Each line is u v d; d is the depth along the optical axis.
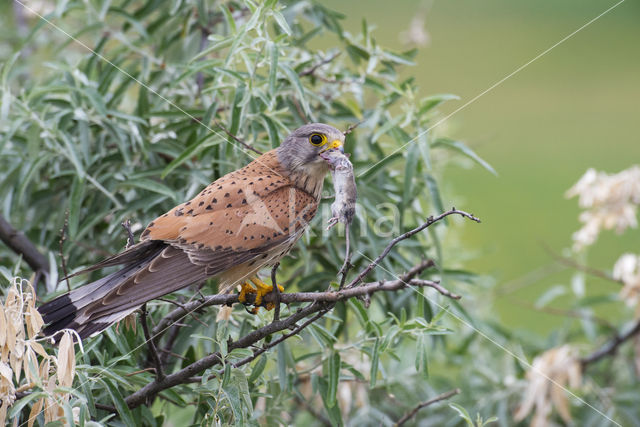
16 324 4.06
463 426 8.09
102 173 6.50
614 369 9.01
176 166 5.91
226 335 4.56
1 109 6.02
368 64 6.61
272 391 5.76
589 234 8.83
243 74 5.80
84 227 5.97
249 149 5.57
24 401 3.90
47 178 6.83
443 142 6.27
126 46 7.14
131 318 4.77
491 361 8.62
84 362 4.81
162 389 4.71
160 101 6.71
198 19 7.14
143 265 4.47
